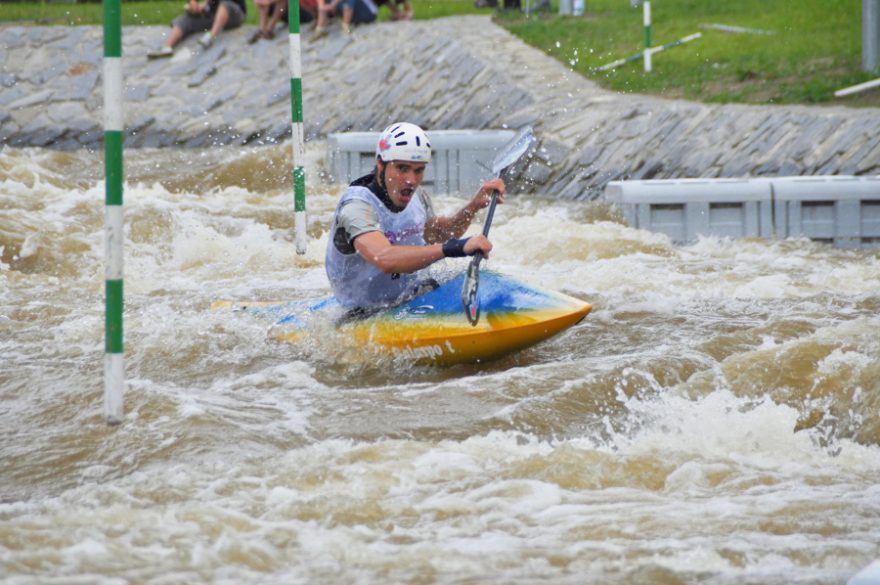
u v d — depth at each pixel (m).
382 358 22.91
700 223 37.59
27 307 28.03
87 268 34.16
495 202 23.42
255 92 66.88
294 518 14.60
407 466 16.66
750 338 23.73
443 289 23.31
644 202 37.53
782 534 13.74
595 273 31.61
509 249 36.12
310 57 69.19
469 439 18.12
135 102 67.06
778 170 42.12
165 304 28.31
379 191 22.42
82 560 12.92
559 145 50.59
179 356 23.39
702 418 19.17
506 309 22.50
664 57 62.44
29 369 22.45
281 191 51.38
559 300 22.69
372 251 21.62
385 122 61.38
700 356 22.34
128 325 25.70
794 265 33.16
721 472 16.36
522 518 14.51
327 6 71.44
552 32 69.75
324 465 16.77
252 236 38.84
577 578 12.35
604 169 47.44
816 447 18.06
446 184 50.44
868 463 17.28
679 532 13.84
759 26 67.50
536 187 49.28
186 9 72.19
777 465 16.98
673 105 50.44
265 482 16.11
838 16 66.75
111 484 16.30
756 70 55.84
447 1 92.19
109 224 16.88
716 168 43.94
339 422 19.23
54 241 35.94
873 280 29.89
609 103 53.12
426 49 66.12
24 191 45.50
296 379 21.95
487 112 57.34
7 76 69.69
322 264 34.03
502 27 71.62
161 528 14.05
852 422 18.77
